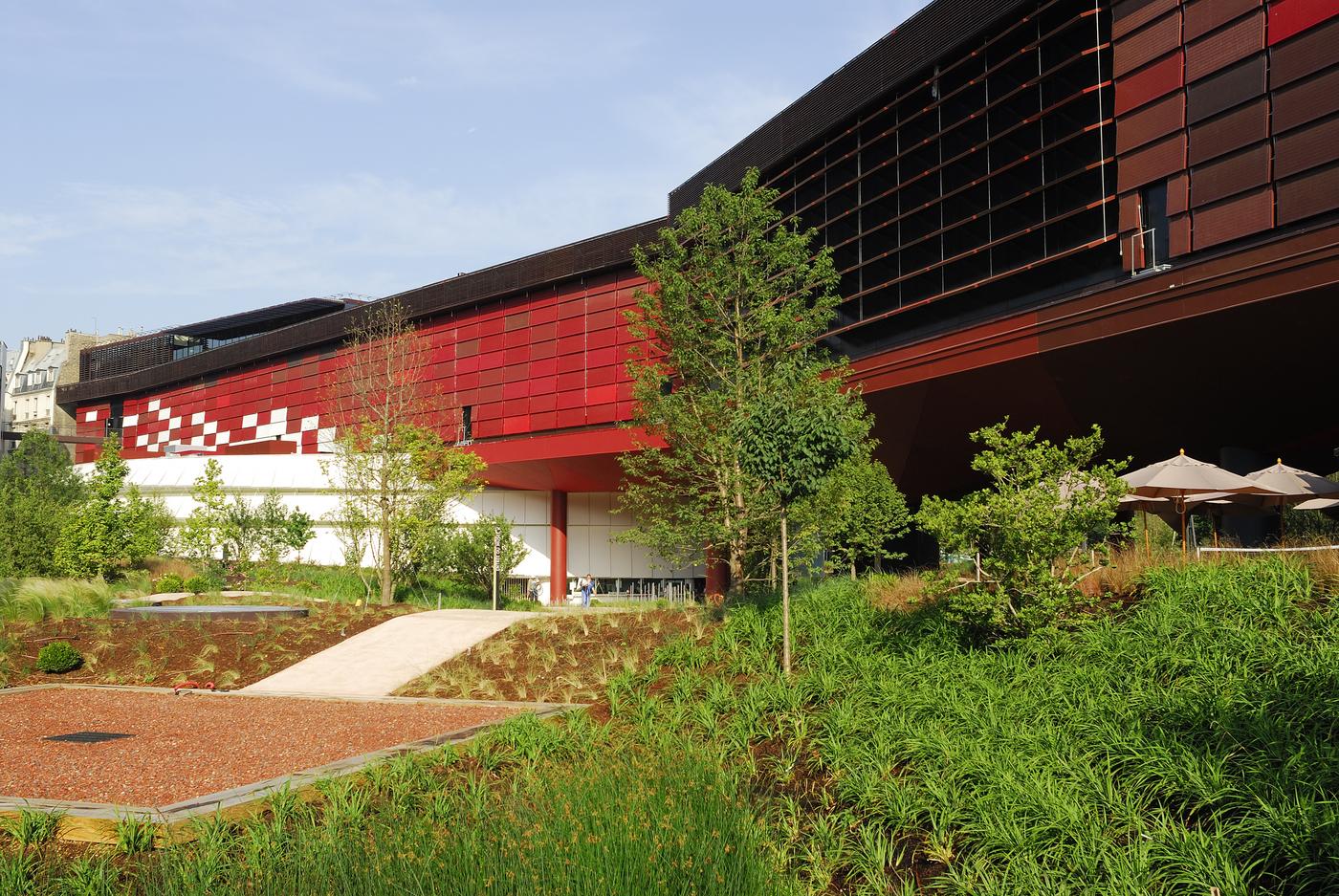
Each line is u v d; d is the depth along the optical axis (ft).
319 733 42.24
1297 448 101.19
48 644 67.15
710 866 20.94
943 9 100.63
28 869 24.95
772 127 125.29
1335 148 67.00
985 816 23.90
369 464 103.19
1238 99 73.36
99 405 260.42
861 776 28.30
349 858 22.18
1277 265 69.67
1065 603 39.19
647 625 60.64
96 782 33.78
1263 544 77.66
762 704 37.96
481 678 55.16
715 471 70.69
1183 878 19.88
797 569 72.64
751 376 69.82
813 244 121.80
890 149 110.83
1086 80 88.63
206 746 40.01
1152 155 79.61
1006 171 94.38
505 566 114.11
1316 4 68.54
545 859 20.52
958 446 112.06
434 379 164.04
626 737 36.99
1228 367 79.05
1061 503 40.68
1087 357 84.43
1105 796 23.91
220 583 104.27
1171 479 56.29
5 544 98.12
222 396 216.33
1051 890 20.62
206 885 21.91
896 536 89.15
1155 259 80.23
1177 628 34.96
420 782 31.73
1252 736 25.05
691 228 71.61
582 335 144.97
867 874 23.21
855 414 67.00
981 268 99.81
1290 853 19.61
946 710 32.60
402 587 106.22
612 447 133.80
